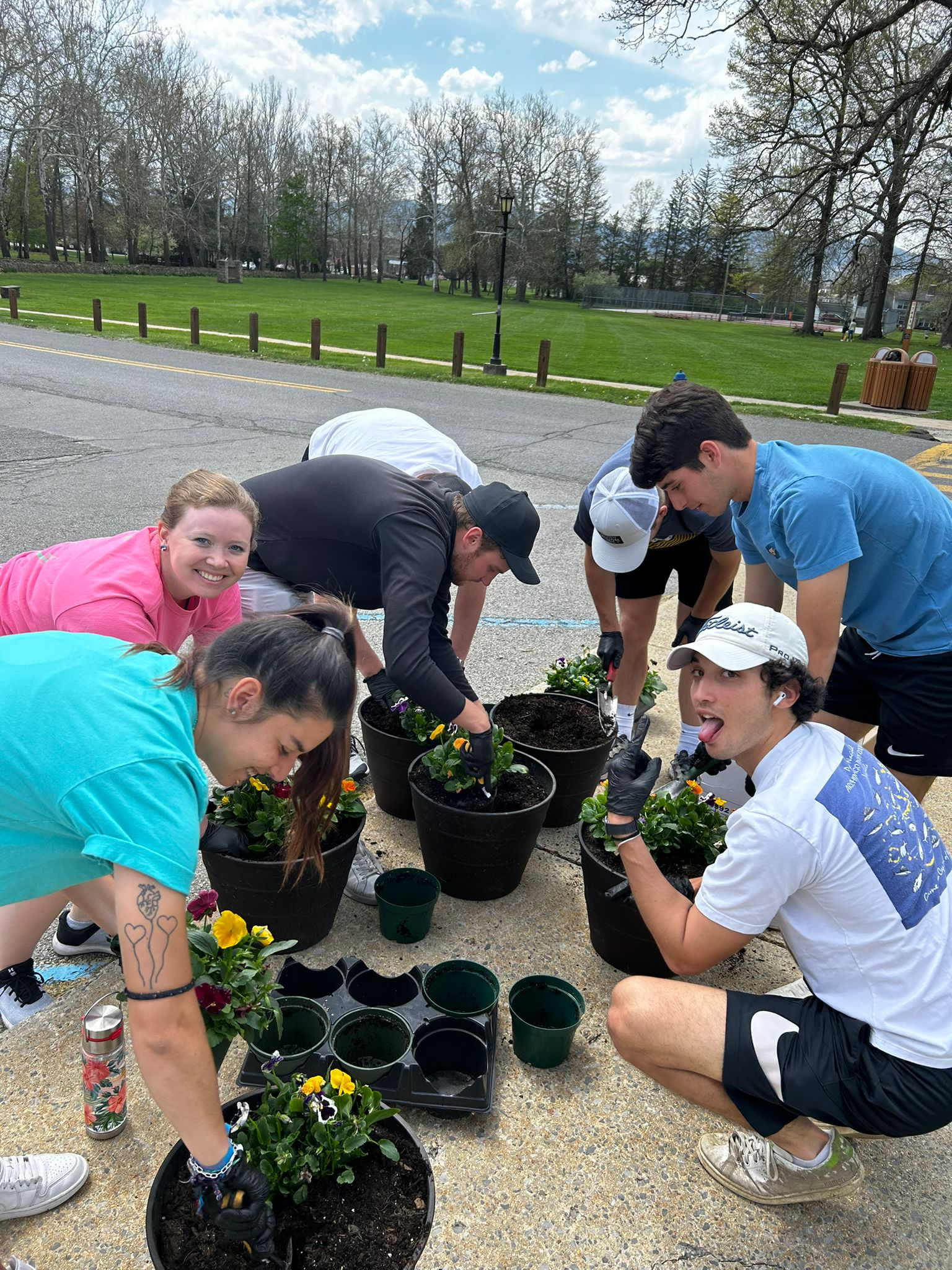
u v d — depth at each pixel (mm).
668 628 5547
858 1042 1770
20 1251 1782
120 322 24281
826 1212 2014
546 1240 1886
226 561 2285
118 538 2357
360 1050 2260
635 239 78500
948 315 40531
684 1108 2246
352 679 1519
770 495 2457
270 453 9391
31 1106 2092
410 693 2600
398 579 2623
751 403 15477
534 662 4879
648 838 2697
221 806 2629
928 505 2527
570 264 76312
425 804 2852
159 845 1331
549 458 10070
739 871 1797
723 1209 1992
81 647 1513
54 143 49562
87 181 53531
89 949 2637
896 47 27234
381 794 3402
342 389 14500
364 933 2760
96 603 2189
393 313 35000
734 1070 1840
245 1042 2307
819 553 2387
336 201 76250
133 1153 1997
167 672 1544
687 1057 1892
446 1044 2270
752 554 2881
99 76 51031
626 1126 2180
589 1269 1833
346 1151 1784
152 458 8930
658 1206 1984
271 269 76625
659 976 2633
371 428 3613
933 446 12031
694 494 2498
